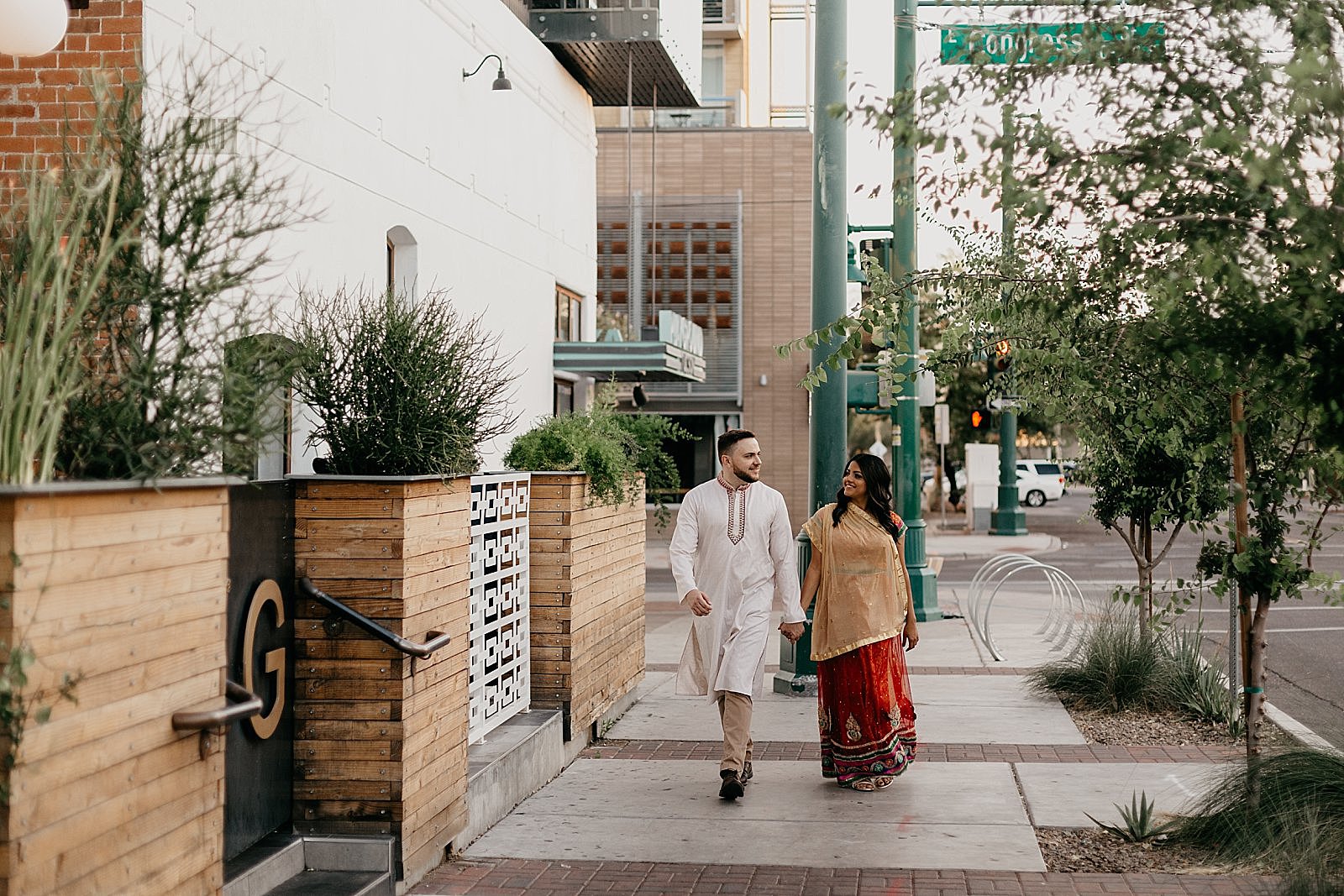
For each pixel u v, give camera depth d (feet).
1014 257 22.44
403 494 18.66
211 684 13.83
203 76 16.97
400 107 33.19
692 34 56.13
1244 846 20.61
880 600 25.77
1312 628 53.36
